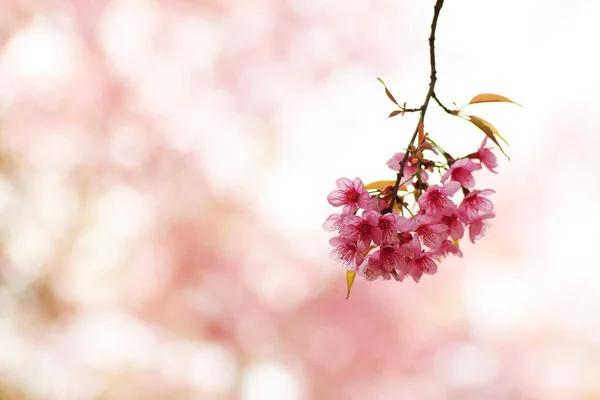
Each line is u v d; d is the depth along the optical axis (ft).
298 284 32.14
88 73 31.76
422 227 5.64
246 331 32.30
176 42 31.99
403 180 6.14
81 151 31.55
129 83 31.89
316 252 32.09
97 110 31.71
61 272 31.68
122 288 32.48
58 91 31.45
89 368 31.96
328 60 32.83
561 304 32.99
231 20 32.42
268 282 32.35
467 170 5.83
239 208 32.30
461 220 5.83
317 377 32.14
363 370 32.12
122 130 31.96
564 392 32.12
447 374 32.14
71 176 31.63
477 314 32.71
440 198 5.66
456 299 32.55
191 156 32.07
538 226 33.37
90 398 31.86
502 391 32.09
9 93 31.01
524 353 32.76
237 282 32.19
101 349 32.40
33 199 31.14
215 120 32.37
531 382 32.32
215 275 32.32
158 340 32.96
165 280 32.50
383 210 5.59
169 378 32.60
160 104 32.01
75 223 31.63
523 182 33.76
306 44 32.68
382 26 33.14
